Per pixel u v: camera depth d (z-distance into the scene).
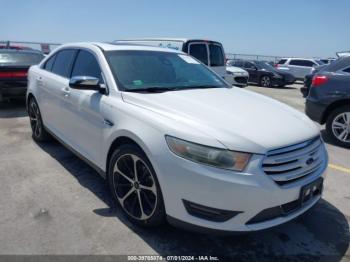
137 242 2.71
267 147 2.35
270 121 2.71
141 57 3.75
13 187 3.60
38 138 5.11
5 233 2.77
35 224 2.91
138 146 2.73
